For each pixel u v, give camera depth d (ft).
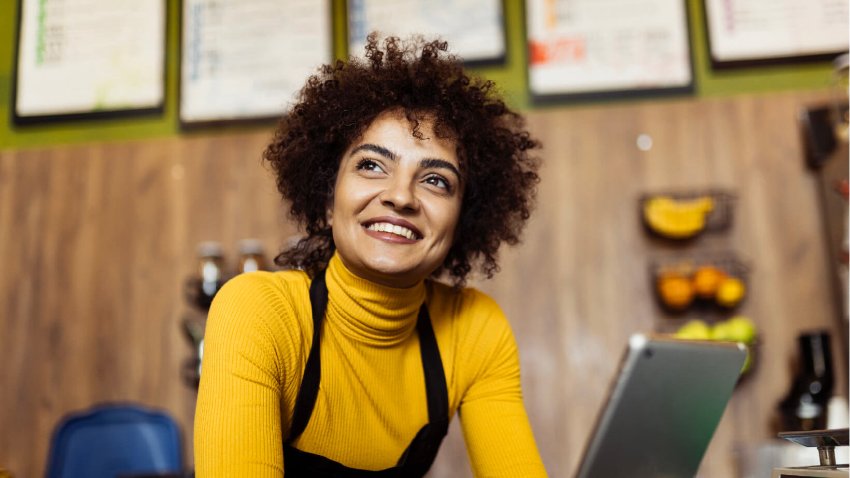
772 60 7.80
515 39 8.12
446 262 4.16
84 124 8.37
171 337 7.66
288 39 8.27
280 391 3.21
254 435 2.86
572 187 7.65
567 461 7.15
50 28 8.57
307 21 8.29
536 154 7.74
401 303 3.49
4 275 7.92
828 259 7.26
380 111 3.51
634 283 7.40
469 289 4.15
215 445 2.81
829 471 2.40
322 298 3.50
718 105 7.69
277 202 7.86
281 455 2.95
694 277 7.13
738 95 7.78
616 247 7.49
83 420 7.26
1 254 7.97
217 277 7.39
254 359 3.02
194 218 7.90
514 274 7.53
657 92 7.80
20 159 8.19
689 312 7.30
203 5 8.42
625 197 7.58
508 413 3.74
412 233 3.33
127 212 7.98
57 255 7.93
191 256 7.82
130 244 7.91
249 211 7.86
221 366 2.98
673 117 7.70
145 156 8.09
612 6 8.04
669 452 2.45
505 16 8.16
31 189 8.11
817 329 7.13
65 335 7.75
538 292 7.48
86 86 8.43
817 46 7.79
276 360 3.14
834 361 7.03
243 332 3.07
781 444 6.64
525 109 7.91
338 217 3.40
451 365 3.76
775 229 7.38
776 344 7.15
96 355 7.68
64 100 8.41
